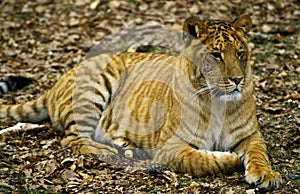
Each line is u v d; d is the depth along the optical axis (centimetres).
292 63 1653
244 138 1083
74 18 2056
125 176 1054
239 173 1038
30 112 1317
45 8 2147
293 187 988
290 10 2061
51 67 1697
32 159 1120
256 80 1548
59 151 1158
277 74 1586
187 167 1035
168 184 1012
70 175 1056
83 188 1010
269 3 2103
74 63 1723
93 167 1097
